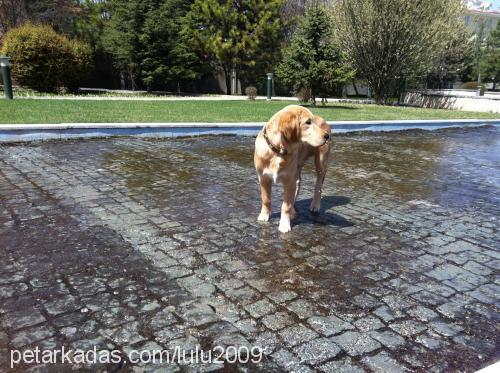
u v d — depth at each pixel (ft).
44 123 29.09
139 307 9.13
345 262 11.76
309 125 12.30
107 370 7.23
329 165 25.17
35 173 20.07
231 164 23.52
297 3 92.12
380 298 9.90
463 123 45.62
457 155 29.71
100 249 12.00
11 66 62.95
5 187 17.66
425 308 9.56
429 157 28.66
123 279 10.33
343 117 44.68
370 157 28.02
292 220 15.01
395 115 49.44
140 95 70.03
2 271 10.54
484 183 21.91
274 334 8.35
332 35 58.49
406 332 8.61
